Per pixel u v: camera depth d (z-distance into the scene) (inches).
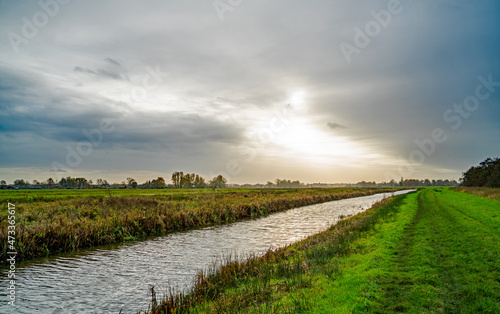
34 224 805.9
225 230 1031.6
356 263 459.8
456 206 1273.4
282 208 1844.2
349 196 3464.6
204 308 339.3
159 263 599.8
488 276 358.6
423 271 391.9
